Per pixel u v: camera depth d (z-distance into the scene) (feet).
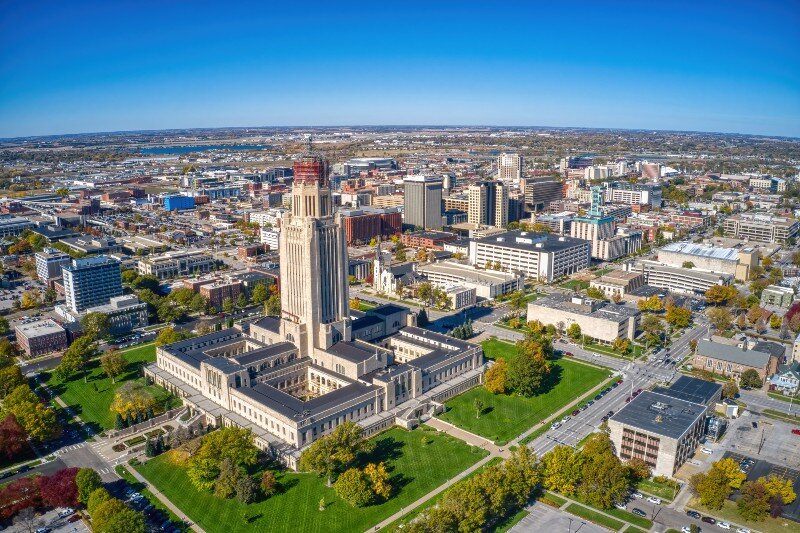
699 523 652.07
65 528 645.51
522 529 637.71
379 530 631.56
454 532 606.14
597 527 642.22
